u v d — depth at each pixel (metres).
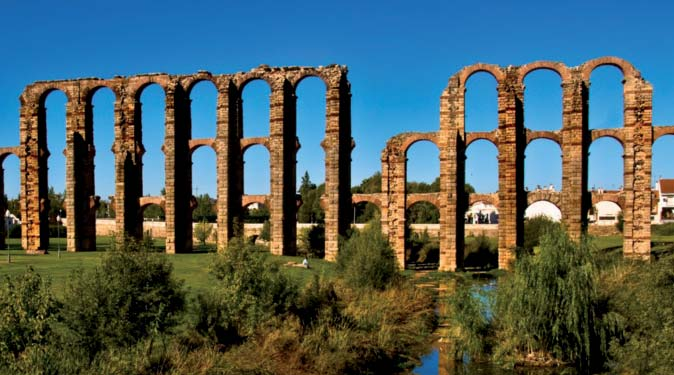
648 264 37.00
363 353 31.62
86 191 75.50
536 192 63.34
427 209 125.94
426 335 37.50
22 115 76.81
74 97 76.06
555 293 31.72
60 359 22.61
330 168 68.12
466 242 76.81
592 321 31.41
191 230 74.50
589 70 62.41
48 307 24.25
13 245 85.88
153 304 26.45
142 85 74.50
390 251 48.66
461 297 35.41
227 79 71.44
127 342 25.34
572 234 60.78
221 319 29.83
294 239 72.56
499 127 63.84
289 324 31.19
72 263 55.28
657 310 28.38
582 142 61.34
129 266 26.48
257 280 31.67
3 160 79.00
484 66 64.50
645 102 60.62
